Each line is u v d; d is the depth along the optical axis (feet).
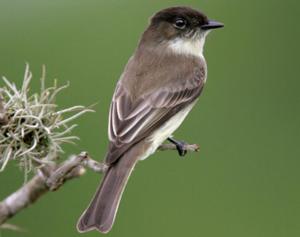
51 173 23.09
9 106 23.95
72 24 43.60
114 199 27.71
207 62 45.62
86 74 43.16
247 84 45.27
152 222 41.57
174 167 42.24
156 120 32.04
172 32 35.81
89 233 40.37
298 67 46.11
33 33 43.16
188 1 47.06
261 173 42.96
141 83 33.04
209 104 44.29
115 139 30.14
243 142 43.37
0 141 23.57
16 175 37.68
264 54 45.75
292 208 42.68
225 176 42.80
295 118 44.73
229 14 46.62
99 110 42.22
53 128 24.02
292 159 43.45
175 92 33.58
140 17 44.24
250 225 42.37
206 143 43.24
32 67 42.73
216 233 41.50
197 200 42.06
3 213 22.77
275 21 46.19
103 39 43.88
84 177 40.14
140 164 41.93
